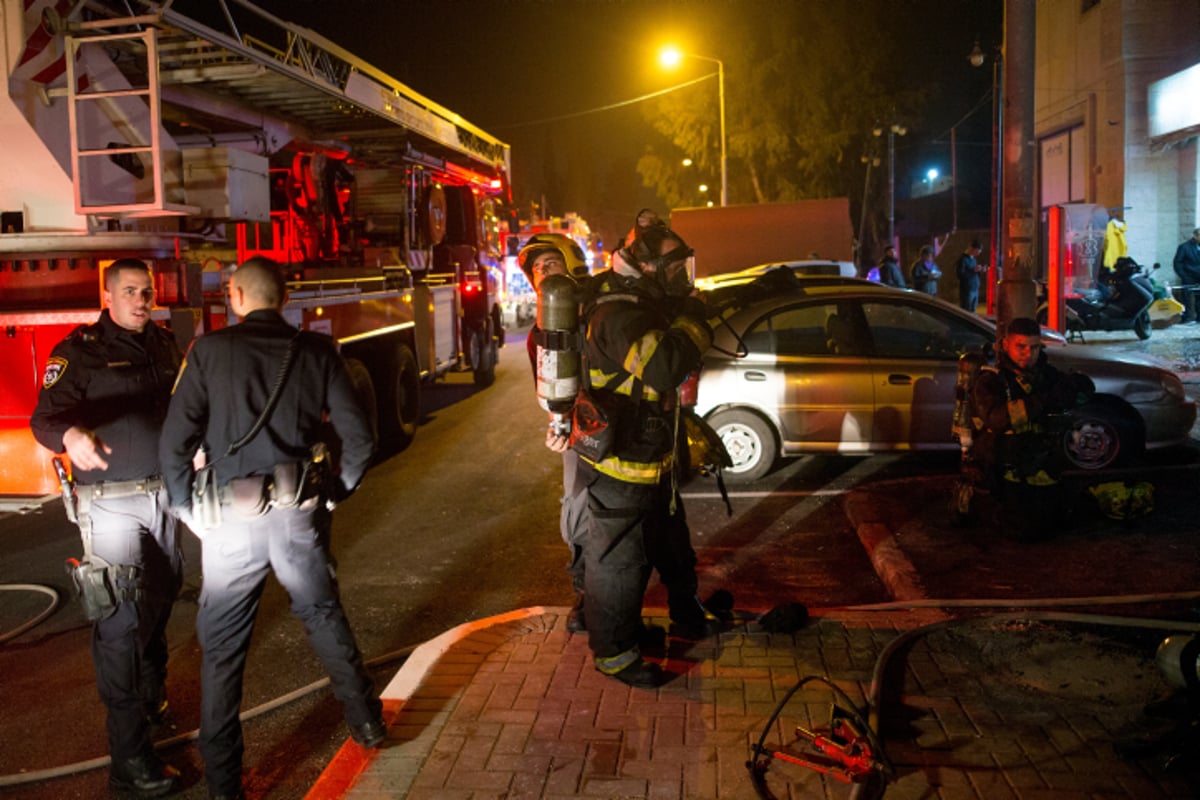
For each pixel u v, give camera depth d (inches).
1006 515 222.4
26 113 250.8
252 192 297.4
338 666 137.8
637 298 149.7
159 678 160.6
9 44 246.5
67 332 257.1
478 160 537.3
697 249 761.6
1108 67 854.5
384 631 203.3
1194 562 204.5
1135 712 140.4
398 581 233.1
